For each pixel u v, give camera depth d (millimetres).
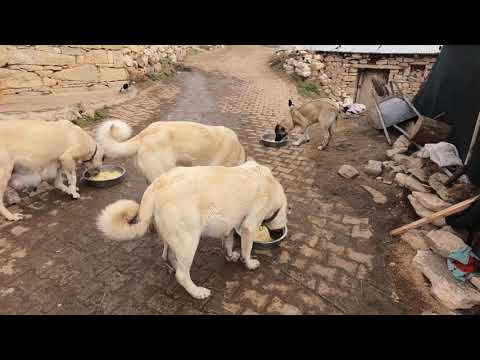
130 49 11039
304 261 3529
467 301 2854
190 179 2729
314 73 13492
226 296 3025
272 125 8633
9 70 7508
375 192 4945
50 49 8219
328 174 5668
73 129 4371
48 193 4723
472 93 4848
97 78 9609
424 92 6812
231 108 10008
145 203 2654
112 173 5387
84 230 3904
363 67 12930
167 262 3277
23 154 3912
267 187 3111
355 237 3965
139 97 9969
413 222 3873
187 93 11289
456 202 3947
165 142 3760
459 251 3254
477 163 4004
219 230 2930
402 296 3078
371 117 7539
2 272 3178
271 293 3076
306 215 4445
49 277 3152
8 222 3963
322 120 6723
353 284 3215
